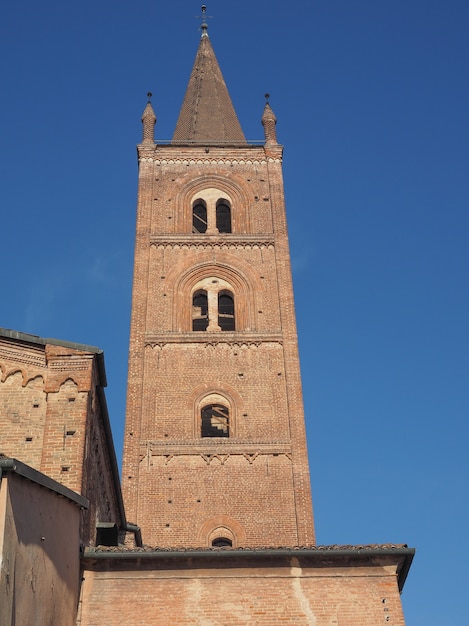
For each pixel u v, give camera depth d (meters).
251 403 41.41
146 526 37.19
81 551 20.91
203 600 20.64
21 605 16.31
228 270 47.06
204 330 45.50
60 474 22.03
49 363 23.94
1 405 23.42
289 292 46.03
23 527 16.92
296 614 20.56
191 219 49.91
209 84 60.19
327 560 21.36
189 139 55.19
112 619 20.27
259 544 36.81
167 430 40.38
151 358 42.84
